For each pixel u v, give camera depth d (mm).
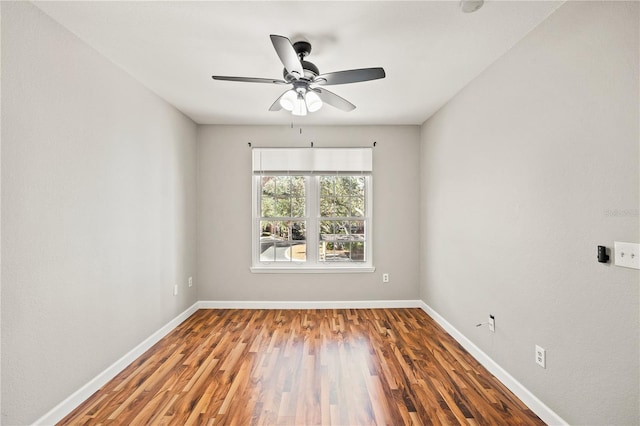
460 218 2998
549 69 1864
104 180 2324
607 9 1502
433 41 2137
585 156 1629
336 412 1963
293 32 2021
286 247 4152
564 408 1764
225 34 2045
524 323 2088
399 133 4082
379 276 4102
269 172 4066
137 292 2740
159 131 3127
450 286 3215
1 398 1595
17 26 1657
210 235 4074
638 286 1385
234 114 3682
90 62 2178
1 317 1596
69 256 2002
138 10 1794
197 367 2525
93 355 2199
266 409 1990
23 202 1697
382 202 4109
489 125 2496
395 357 2699
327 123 4012
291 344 2959
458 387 2246
